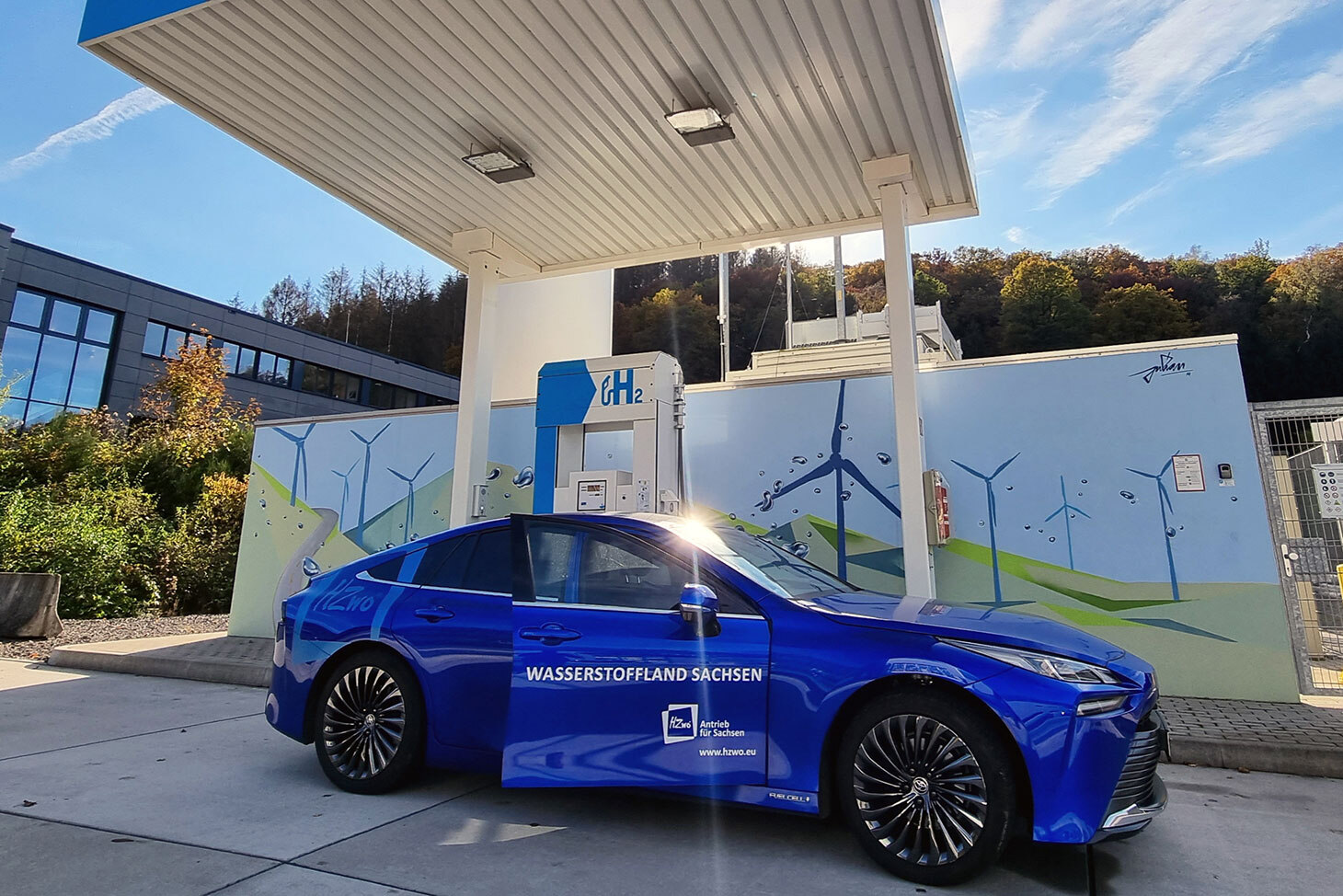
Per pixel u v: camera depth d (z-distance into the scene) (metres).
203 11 5.63
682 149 7.30
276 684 4.46
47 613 10.84
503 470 9.67
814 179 7.79
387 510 10.24
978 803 2.91
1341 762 4.71
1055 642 3.14
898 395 7.02
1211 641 6.73
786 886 2.94
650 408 7.04
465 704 3.89
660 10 5.56
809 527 8.15
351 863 3.13
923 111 6.63
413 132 7.16
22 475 18.91
